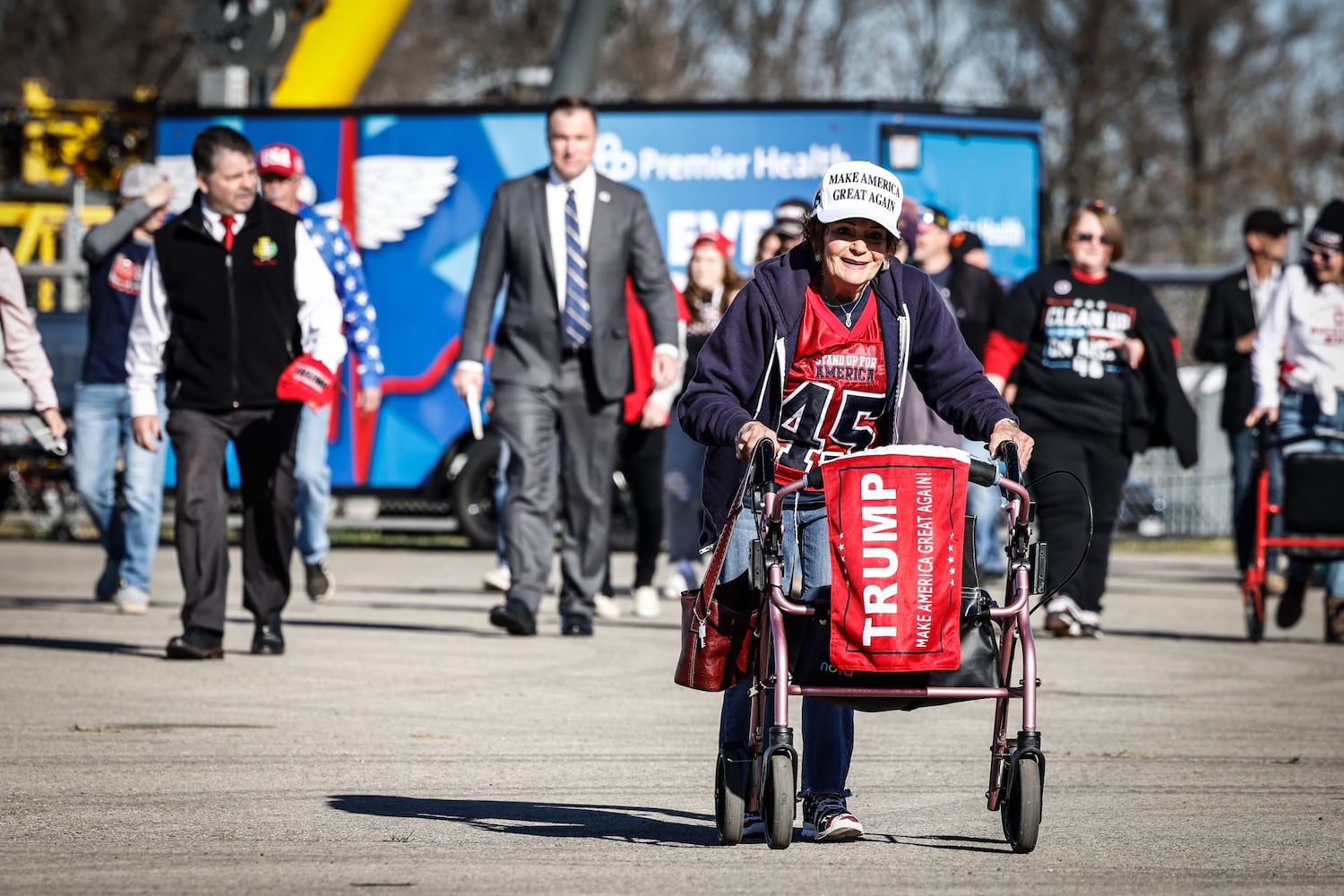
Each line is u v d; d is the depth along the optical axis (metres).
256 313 16.50
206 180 16.33
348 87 37.53
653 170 32.72
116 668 16.70
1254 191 83.44
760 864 9.48
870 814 10.89
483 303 18.97
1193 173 82.44
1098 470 20.39
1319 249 20.91
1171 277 37.66
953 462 9.16
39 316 33.72
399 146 33.19
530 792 11.38
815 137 32.38
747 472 9.40
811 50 88.31
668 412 21.28
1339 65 83.56
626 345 19.14
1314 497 20.41
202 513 16.97
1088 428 20.22
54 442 15.82
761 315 9.86
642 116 32.72
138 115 36.59
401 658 17.75
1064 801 11.38
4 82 90.31
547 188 18.92
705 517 10.05
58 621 20.88
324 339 16.50
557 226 18.86
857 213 9.57
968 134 32.34
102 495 22.31
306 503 23.30
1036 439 20.31
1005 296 22.55
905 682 9.27
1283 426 21.36
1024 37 83.56
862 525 9.08
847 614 9.05
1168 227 83.19
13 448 33.81
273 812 10.68
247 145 16.41
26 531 37.16
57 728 13.50
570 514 19.61
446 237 33.09
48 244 40.44
